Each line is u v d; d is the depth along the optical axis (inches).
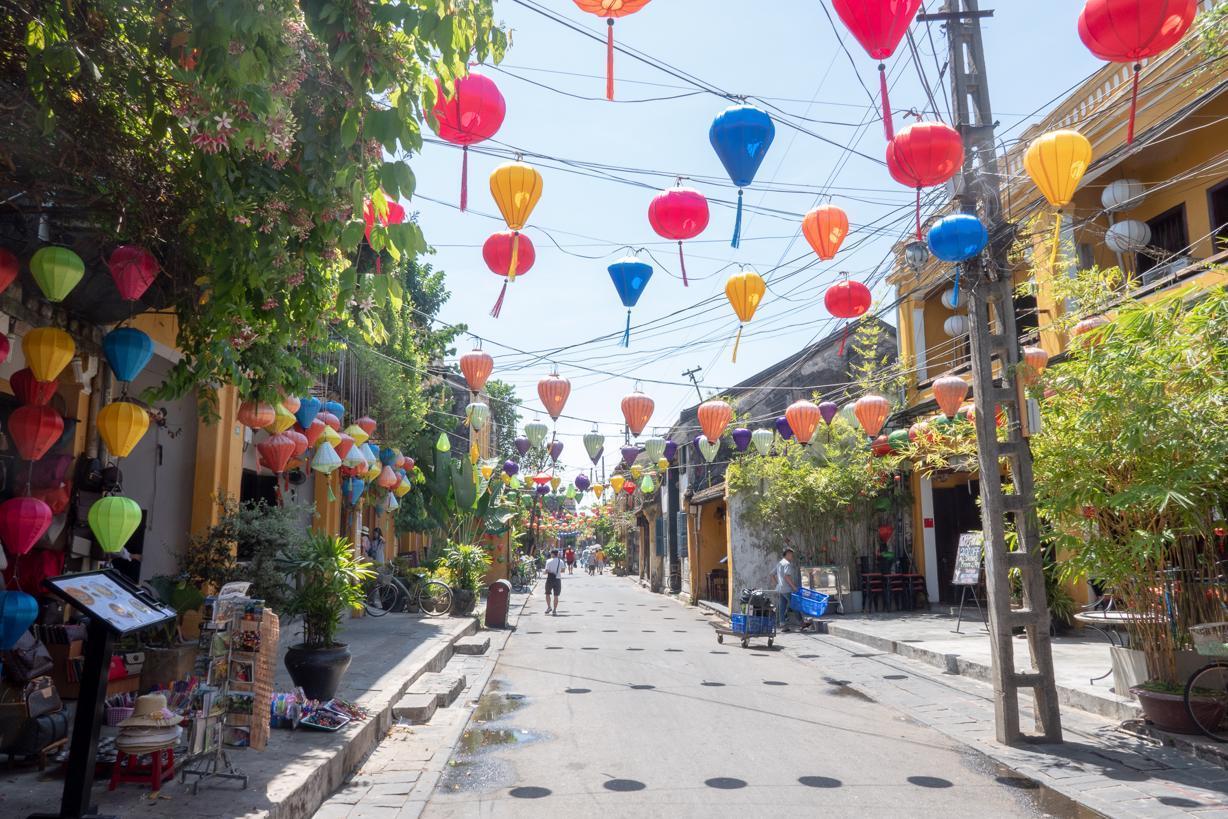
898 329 783.1
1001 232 310.0
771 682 430.3
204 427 418.6
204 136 151.8
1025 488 306.2
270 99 149.9
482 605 826.8
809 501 745.0
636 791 237.0
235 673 216.7
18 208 199.6
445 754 279.0
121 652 302.7
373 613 698.8
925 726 326.3
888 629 604.7
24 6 153.3
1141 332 271.0
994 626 300.5
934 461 595.2
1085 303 393.7
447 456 855.7
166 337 368.8
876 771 259.0
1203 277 433.7
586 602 1057.5
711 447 551.5
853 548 767.7
